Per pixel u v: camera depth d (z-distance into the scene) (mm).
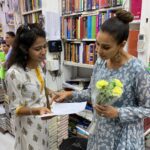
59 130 2318
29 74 1395
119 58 1043
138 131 1100
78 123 2719
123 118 1005
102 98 974
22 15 3297
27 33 1294
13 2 3453
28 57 1376
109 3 2104
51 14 2566
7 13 3734
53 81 2719
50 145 2217
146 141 1990
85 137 2287
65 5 2605
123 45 1009
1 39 3820
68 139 2137
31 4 2959
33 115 1358
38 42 1316
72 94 1407
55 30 2641
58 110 1311
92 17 2299
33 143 1483
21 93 1363
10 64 1382
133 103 1065
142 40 1767
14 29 3598
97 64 1196
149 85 985
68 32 2631
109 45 958
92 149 1228
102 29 975
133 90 1032
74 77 2992
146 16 1727
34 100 1421
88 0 2320
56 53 2727
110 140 1113
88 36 2393
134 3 1812
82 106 1363
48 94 1542
